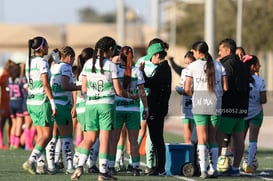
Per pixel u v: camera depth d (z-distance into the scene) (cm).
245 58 4291
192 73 3888
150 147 4141
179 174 4072
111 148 3997
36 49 3919
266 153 5716
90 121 3653
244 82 3981
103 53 3625
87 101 3647
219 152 4100
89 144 3684
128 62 3916
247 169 4247
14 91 5912
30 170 4003
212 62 3888
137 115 3997
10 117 6188
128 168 4228
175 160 4072
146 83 4019
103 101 3616
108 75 3609
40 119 3925
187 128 4612
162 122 4041
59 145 4325
